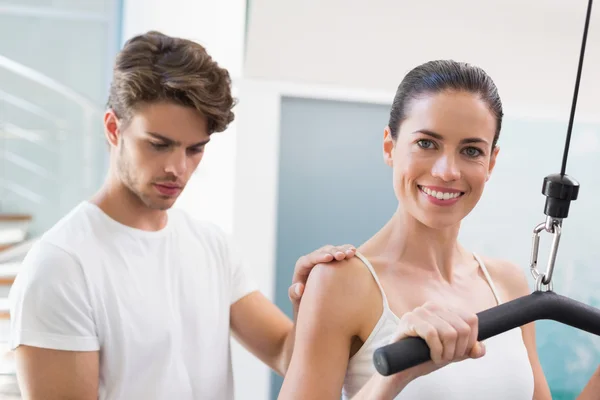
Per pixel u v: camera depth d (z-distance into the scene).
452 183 0.83
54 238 1.04
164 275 1.13
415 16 1.94
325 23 1.95
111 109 1.06
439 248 0.94
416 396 0.86
